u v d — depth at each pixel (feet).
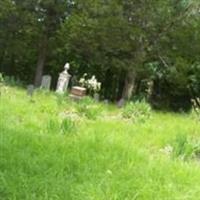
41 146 21.54
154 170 20.45
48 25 114.52
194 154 28.60
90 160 20.40
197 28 87.10
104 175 18.31
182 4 86.43
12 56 134.41
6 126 25.82
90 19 86.94
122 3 85.81
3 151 19.63
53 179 16.92
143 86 120.26
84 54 100.32
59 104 49.67
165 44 88.58
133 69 89.45
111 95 128.06
